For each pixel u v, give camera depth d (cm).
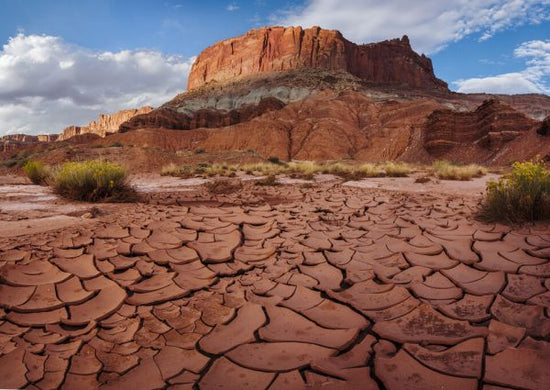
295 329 268
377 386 200
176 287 348
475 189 1191
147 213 698
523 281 346
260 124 8369
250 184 1418
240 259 435
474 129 5031
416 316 284
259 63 16775
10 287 335
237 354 235
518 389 194
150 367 221
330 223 638
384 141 6838
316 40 16550
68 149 2555
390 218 672
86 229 547
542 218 559
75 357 232
